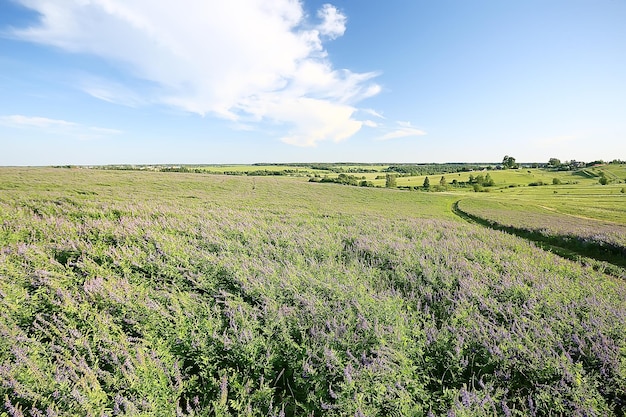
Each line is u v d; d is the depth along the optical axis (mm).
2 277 5785
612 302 6648
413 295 6805
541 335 4883
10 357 3846
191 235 10859
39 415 3080
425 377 4113
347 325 4961
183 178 61719
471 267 8695
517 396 3961
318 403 3727
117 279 6363
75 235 9430
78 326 4777
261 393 3709
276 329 4898
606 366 4234
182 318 4918
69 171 55844
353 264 8727
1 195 21859
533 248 14055
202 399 3828
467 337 4879
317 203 43781
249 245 9758
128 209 15883
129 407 3234
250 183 66062
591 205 64688
